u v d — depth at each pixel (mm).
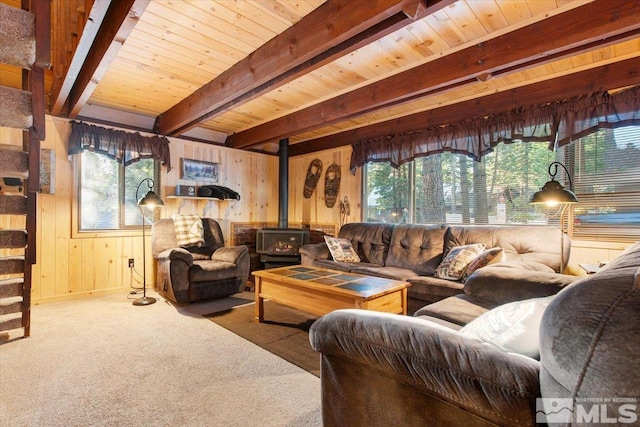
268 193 5867
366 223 4410
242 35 2521
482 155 3523
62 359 2232
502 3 2061
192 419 1612
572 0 2029
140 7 1867
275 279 2885
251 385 1944
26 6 1957
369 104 3326
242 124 4805
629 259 765
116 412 1655
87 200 3928
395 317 1113
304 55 2305
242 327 2930
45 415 1620
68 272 3756
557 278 1905
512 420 782
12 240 2451
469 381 844
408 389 1013
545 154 3295
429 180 4180
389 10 1812
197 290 3629
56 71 2959
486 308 1962
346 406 1178
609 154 2939
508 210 3541
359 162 4703
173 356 2311
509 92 3387
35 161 2402
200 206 4918
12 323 2537
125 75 3201
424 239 3697
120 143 4035
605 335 570
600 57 2754
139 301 3604
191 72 3133
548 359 672
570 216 3127
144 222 3979
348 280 2754
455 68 2656
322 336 1202
